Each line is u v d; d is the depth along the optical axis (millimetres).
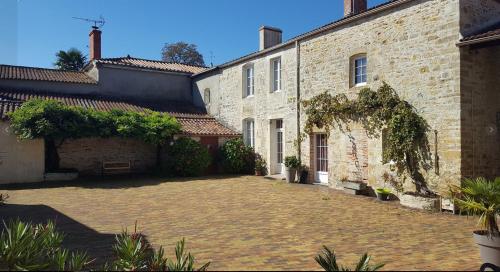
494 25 8961
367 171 10508
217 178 14453
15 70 17172
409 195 8867
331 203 9227
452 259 4887
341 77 11359
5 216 7820
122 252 4293
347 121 11148
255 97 15406
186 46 38844
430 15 8938
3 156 13086
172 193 10922
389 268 4516
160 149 16406
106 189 11805
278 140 14773
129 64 18609
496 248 4328
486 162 8789
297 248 5457
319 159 12578
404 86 9523
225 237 6105
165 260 4047
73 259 4273
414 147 9250
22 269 3605
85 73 19234
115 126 14258
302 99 12906
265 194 10609
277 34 15773
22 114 12672
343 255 5109
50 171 14070
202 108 19422
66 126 13055
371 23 10422
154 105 18359
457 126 8383
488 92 8875
